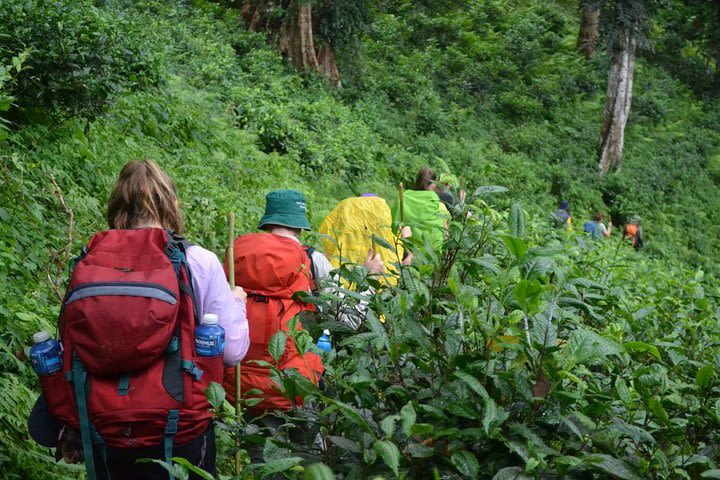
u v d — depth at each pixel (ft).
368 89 76.38
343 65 76.28
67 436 8.86
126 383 8.27
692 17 117.29
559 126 89.04
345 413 6.14
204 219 24.73
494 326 7.12
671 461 7.26
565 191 78.79
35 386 14.48
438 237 12.85
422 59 88.63
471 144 75.66
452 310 8.13
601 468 6.52
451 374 7.14
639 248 62.69
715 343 10.94
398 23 93.66
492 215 9.20
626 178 84.17
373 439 6.23
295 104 57.98
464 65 91.81
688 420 8.18
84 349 8.18
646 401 7.73
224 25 69.72
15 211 18.86
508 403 6.95
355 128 61.41
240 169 36.65
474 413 6.63
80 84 24.20
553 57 99.60
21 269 16.74
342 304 9.49
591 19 104.27
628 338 10.94
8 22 23.39
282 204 12.37
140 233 8.89
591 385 7.68
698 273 17.11
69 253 15.66
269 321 11.19
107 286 8.21
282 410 11.05
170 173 29.60
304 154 49.08
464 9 103.14
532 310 6.87
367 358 8.09
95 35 25.12
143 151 30.12
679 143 96.07
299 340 8.03
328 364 8.00
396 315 8.36
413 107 77.87
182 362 8.46
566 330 8.98
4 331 14.55
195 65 53.72
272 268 11.43
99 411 8.23
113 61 26.04
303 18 70.85
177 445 8.48
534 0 114.42
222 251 24.23
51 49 23.65
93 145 26.71
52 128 24.79
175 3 66.49
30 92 23.75
